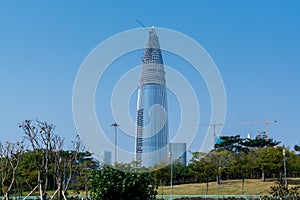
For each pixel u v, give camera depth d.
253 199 22.09
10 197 19.69
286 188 13.67
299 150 42.69
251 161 36.56
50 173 19.58
